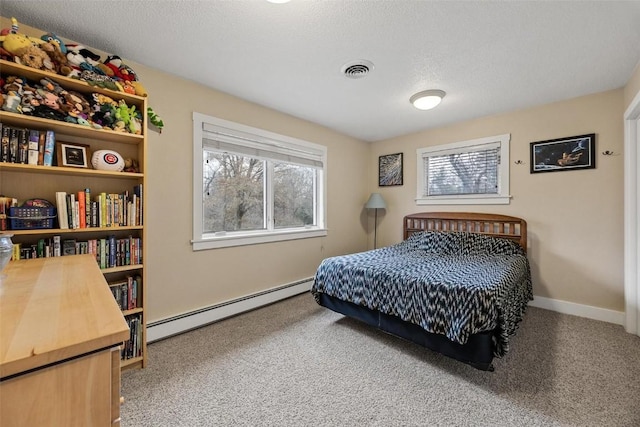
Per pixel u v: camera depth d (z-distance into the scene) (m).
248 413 1.47
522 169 3.10
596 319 2.67
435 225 3.75
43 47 1.57
